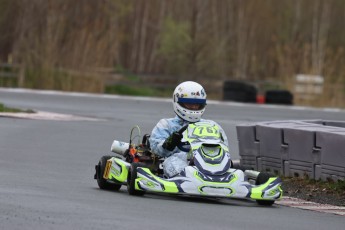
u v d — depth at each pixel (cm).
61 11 14888
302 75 14700
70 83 13875
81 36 14200
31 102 10431
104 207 3192
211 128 3659
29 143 5978
